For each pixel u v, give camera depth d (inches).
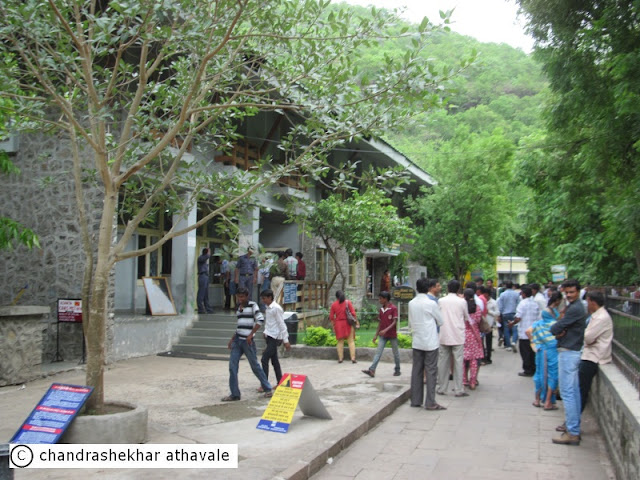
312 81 323.3
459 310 412.2
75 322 497.7
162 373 468.4
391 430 312.2
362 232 728.3
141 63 290.5
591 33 445.4
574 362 286.8
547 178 590.2
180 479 209.8
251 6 308.3
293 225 884.6
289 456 240.7
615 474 237.6
